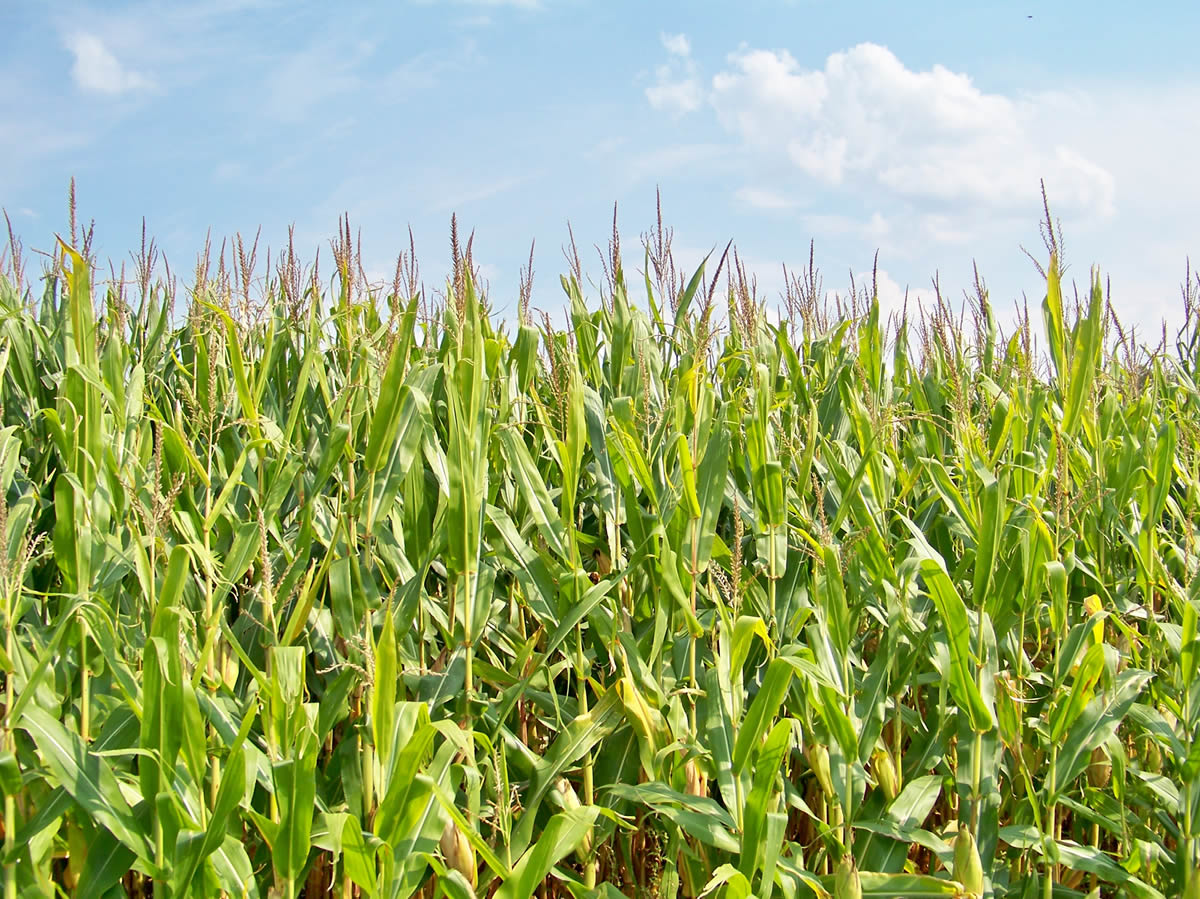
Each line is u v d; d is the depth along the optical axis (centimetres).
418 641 389
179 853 245
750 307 561
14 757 248
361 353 419
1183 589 450
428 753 296
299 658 288
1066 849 341
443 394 453
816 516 451
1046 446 534
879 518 426
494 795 326
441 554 367
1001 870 355
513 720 400
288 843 254
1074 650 350
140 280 527
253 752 275
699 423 403
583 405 386
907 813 346
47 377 502
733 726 338
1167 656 412
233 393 458
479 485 339
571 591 346
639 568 389
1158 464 421
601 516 442
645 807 362
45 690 281
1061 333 484
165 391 477
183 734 250
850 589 393
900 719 389
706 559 364
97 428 312
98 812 245
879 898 318
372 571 376
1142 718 354
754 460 400
